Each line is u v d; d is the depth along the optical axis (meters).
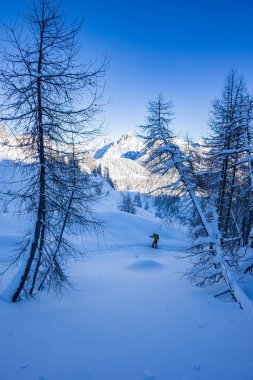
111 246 30.27
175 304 8.59
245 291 9.32
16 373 4.74
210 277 10.97
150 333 6.38
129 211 70.00
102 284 12.62
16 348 5.62
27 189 8.77
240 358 5.18
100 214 41.88
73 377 4.61
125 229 38.25
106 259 23.64
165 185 13.26
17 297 8.76
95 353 5.42
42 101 8.74
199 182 13.36
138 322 7.11
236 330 6.43
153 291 10.62
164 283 12.29
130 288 11.45
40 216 9.07
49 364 5.02
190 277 12.27
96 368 4.87
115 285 12.27
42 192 9.00
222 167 15.22
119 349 5.59
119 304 8.90
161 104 12.89
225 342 5.84
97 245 29.64
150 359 5.16
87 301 9.41
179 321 7.09
